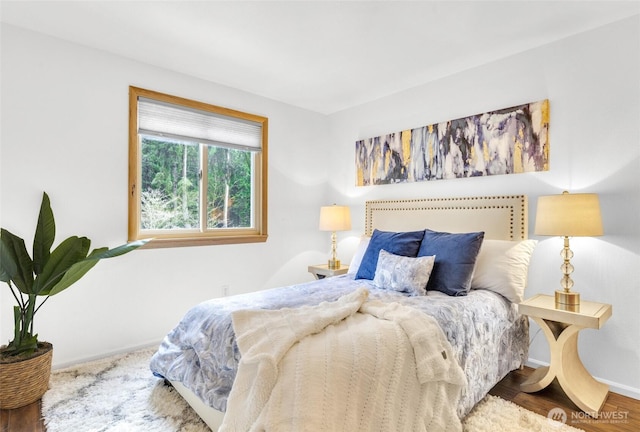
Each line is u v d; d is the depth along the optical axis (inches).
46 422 69.0
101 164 100.8
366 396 52.5
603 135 86.9
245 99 133.3
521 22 85.7
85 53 97.9
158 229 115.0
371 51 100.9
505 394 83.0
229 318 69.0
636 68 82.3
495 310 83.3
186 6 79.4
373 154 140.9
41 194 91.5
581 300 87.3
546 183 96.2
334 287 96.5
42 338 92.0
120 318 104.3
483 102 109.2
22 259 76.5
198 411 69.6
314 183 157.8
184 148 121.0
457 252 90.9
